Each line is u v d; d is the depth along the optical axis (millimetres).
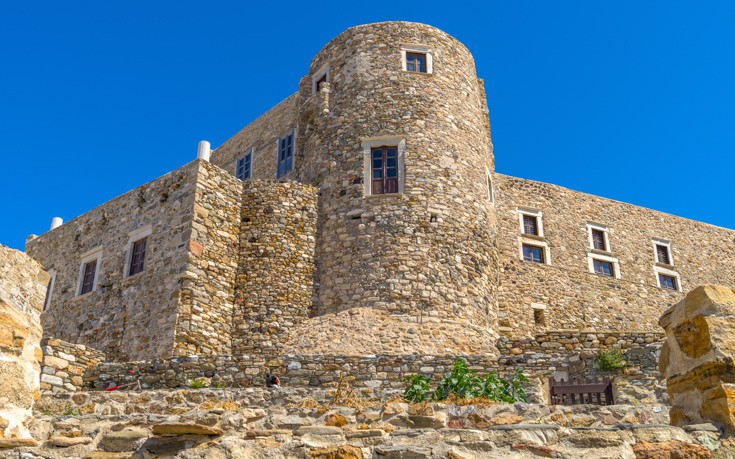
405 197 22250
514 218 30016
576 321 29250
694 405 6820
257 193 23031
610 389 12641
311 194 23375
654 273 32531
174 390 11523
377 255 21391
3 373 8125
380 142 23297
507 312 27750
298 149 26141
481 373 15359
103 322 22016
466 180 23484
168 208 22062
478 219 23203
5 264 8453
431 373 15266
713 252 34906
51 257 25859
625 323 30438
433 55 25062
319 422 8750
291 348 19750
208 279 20844
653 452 6613
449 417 8805
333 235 22453
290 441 7926
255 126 31672
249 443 7910
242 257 22078
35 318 8945
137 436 8414
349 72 24922
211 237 21469
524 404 9328
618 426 6996
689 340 6859
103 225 24328
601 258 31281
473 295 21734
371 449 7609
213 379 15219
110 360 20797
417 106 23859
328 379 15125
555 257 30078
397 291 20719
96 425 8820
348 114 24141
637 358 16016
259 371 15180
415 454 7227
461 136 24188
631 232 32844
